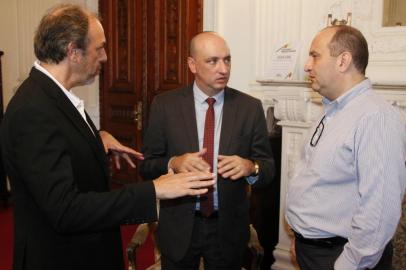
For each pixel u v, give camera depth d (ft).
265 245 9.25
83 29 4.16
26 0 14.78
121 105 14.06
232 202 5.89
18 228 4.21
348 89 4.82
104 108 14.61
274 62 9.18
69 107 4.19
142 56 13.12
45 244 4.13
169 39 12.35
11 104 4.03
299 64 9.04
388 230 4.27
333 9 8.67
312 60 5.02
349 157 4.58
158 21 12.55
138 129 13.62
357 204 4.64
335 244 4.83
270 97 8.90
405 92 7.47
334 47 4.78
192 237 5.94
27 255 4.14
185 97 6.18
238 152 5.96
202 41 5.80
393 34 8.07
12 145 3.91
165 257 6.09
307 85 8.16
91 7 14.14
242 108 6.11
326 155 4.75
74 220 3.85
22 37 15.07
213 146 5.98
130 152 5.62
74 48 4.16
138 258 10.58
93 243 4.39
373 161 4.33
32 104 3.89
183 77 12.16
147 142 6.31
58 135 3.95
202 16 11.41
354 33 4.80
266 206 9.19
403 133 4.47
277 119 9.34
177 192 4.13
